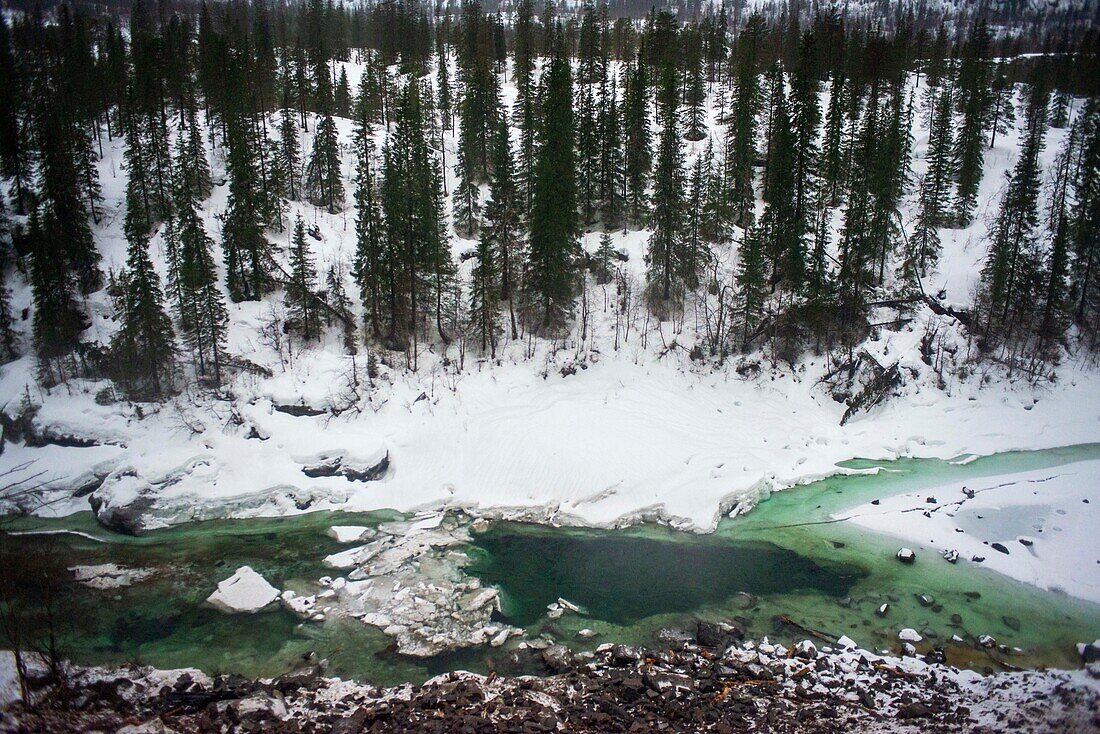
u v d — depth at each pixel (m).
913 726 19.81
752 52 82.12
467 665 24.31
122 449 41.97
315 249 61.97
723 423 47.19
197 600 28.83
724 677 22.92
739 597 28.73
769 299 57.56
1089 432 45.16
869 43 82.62
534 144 68.81
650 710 21.09
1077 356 52.75
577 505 37.28
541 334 56.19
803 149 56.16
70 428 42.91
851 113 74.12
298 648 25.44
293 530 35.75
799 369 52.44
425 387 49.34
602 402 47.47
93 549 33.56
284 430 42.31
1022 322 54.12
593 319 57.56
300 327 54.22
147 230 56.78
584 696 22.00
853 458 43.97
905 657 24.11
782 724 20.09
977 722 19.97
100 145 73.06
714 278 59.06
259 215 60.09
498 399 48.53
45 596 27.88
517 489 38.75
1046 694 21.38
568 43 109.19
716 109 89.25
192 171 63.19
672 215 58.50
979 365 51.31
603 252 60.56
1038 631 25.78
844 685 22.39
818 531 34.81
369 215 53.66
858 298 54.25
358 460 40.50
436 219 54.06
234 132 58.09
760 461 41.75
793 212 58.66
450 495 38.81
